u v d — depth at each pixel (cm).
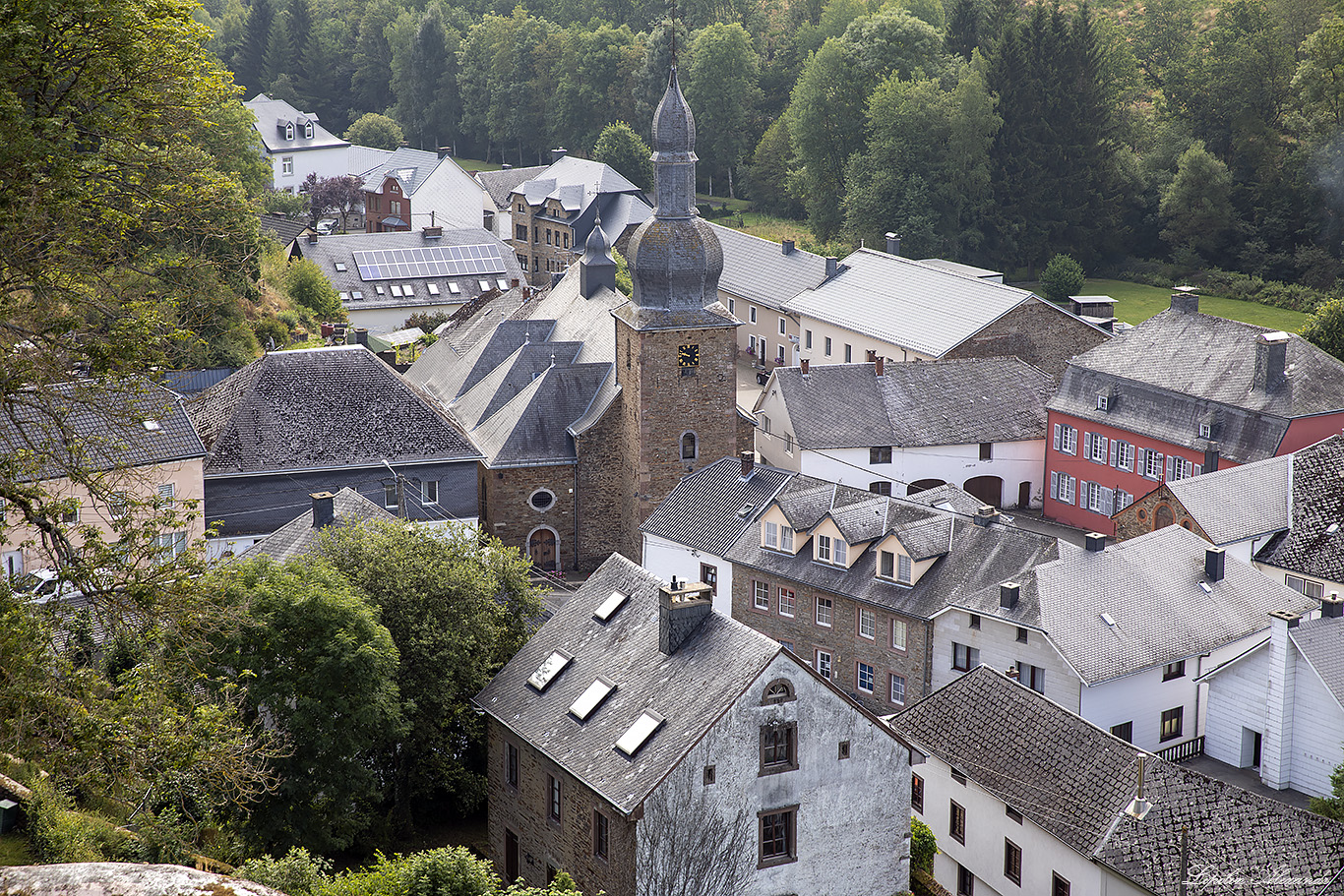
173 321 3088
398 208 17500
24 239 2753
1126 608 6006
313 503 5900
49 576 5400
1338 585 7000
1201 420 8419
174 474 6588
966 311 10569
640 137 19575
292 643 4356
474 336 10106
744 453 7506
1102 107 15800
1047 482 9362
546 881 4675
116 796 2886
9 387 2762
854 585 6588
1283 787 5734
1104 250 16025
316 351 7544
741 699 4212
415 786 5072
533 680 4912
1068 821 4544
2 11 2525
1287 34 15988
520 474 8250
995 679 5166
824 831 4412
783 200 18588
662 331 7781
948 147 15425
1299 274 14900
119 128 2789
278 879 3544
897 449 9056
